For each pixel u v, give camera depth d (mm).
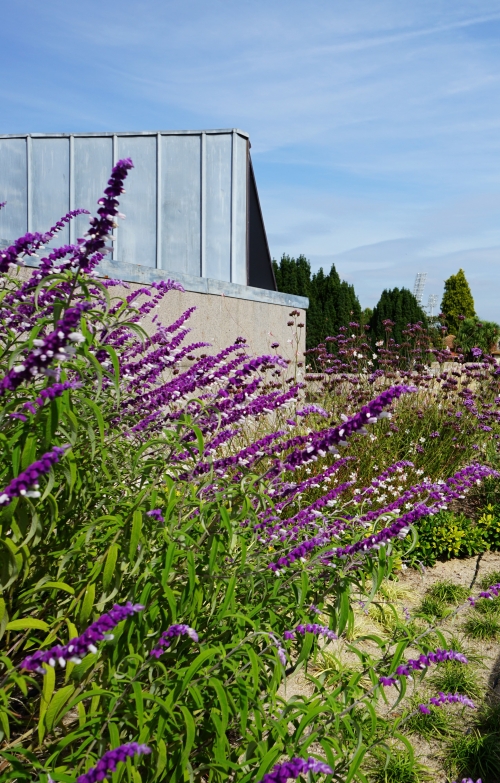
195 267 11695
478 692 3871
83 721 1917
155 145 11742
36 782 1709
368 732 2814
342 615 2461
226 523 2258
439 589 5230
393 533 2531
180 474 2973
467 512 7270
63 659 1590
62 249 3010
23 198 12172
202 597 2344
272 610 2551
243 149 11977
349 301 32625
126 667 2248
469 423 8219
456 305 65000
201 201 11664
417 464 7309
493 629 4621
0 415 2039
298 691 3648
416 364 9172
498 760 3268
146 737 1869
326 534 3086
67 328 1678
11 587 2217
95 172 11922
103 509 2660
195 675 2174
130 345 3814
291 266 32469
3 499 1663
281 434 2951
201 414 3139
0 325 2984
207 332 9242
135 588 2162
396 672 2498
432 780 3139
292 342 10906
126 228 11797
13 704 2561
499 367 8898
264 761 1940
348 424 2182
